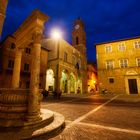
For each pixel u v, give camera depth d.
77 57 38.03
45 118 5.43
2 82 20.69
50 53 30.98
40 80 26.36
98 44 30.27
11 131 4.45
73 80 35.28
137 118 6.88
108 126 5.52
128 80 26.38
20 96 5.51
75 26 44.84
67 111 8.89
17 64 7.88
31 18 6.43
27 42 7.41
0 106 5.57
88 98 18.86
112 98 17.94
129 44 27.39
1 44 23.95
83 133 4.73
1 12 7.48
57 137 4.38
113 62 28.23
